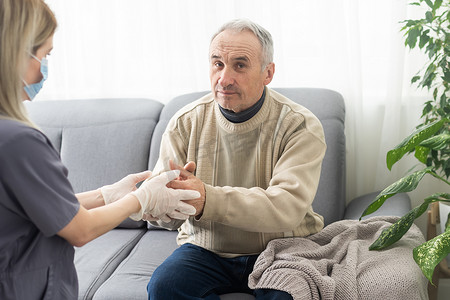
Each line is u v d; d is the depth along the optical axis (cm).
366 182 252
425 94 231
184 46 252
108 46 259
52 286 120
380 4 234
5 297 112
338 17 233
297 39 246
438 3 191
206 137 179
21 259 115
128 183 162
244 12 241
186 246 180
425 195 239
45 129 239
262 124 173
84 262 193
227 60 161
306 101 219
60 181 114
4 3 108
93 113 240
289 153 169
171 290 156
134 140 229
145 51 263
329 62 240
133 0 256
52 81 271
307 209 164
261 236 171
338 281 144
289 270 146
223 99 165
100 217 123
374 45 239
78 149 232
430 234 209
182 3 246
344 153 213
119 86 269
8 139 106
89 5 259
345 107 234
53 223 111
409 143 158
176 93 260
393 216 181
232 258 173
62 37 263
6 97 111
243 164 175
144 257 194
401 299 140
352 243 164
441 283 235
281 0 243
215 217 156
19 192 108
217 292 167
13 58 109
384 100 242
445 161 200
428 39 195
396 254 158
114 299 167
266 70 169
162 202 145
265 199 157
